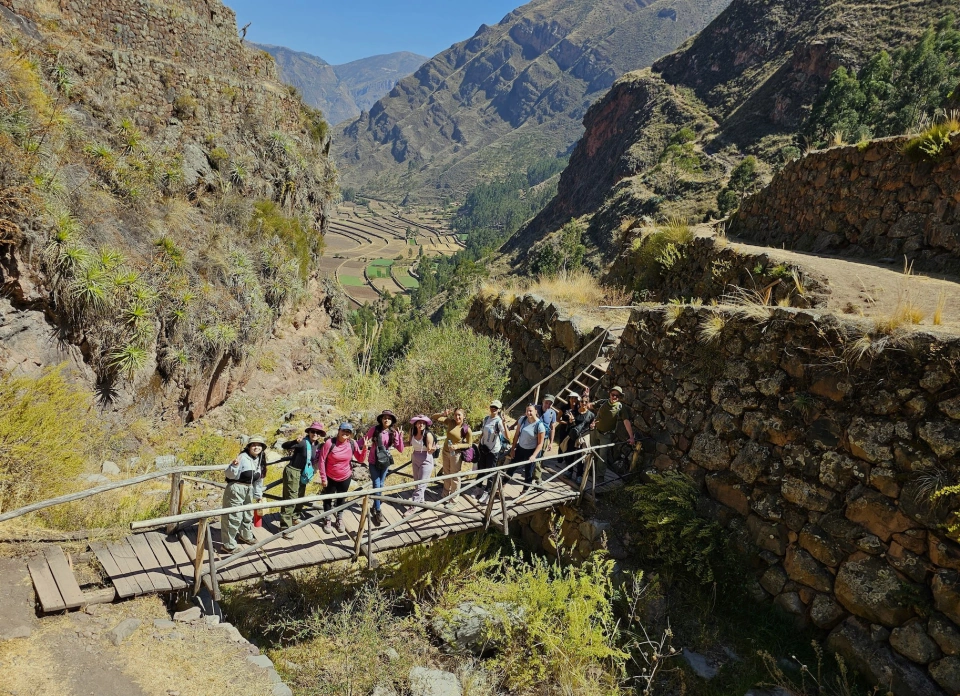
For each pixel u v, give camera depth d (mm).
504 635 7027
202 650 5422
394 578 8125
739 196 72375
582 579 7047
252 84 20969
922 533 6000
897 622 6062
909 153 11469
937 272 10359
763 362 8094
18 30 13805
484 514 7965
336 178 27000
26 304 11289
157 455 12742
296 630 7164
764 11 129125
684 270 15219
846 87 70000
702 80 133375
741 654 6953
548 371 14586
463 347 14281
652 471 9352
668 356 9906
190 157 17344
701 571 7773
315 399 18844
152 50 17734
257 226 19109
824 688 6270
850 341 7031
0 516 5012
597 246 94375
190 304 14695
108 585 5832
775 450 7695
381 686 6191
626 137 132625
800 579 7047
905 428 6324
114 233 13430
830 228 13391
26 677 4609
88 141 13844
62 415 7973
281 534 6312
